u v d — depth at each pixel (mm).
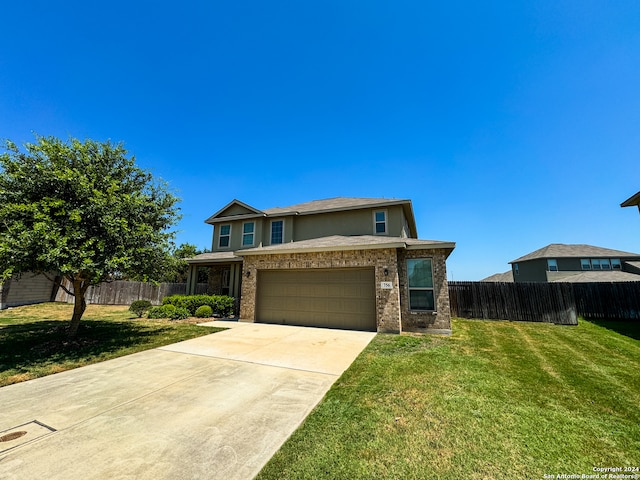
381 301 9445
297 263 10898
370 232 14758
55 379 4883
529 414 3617
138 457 2641
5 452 2697
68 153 7066
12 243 5609
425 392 4305
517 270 30172
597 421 3453
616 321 12109
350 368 5453
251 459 2637
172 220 8688
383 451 2799
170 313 12180
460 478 2424
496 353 6734
